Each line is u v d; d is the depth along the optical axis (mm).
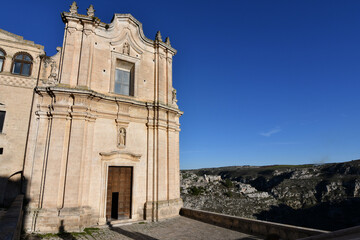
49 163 15031
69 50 17312
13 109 15703
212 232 14648
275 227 12555
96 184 16625
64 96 16312
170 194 19750
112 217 18906
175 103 23500
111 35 19734
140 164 19031
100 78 18547
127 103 18984
